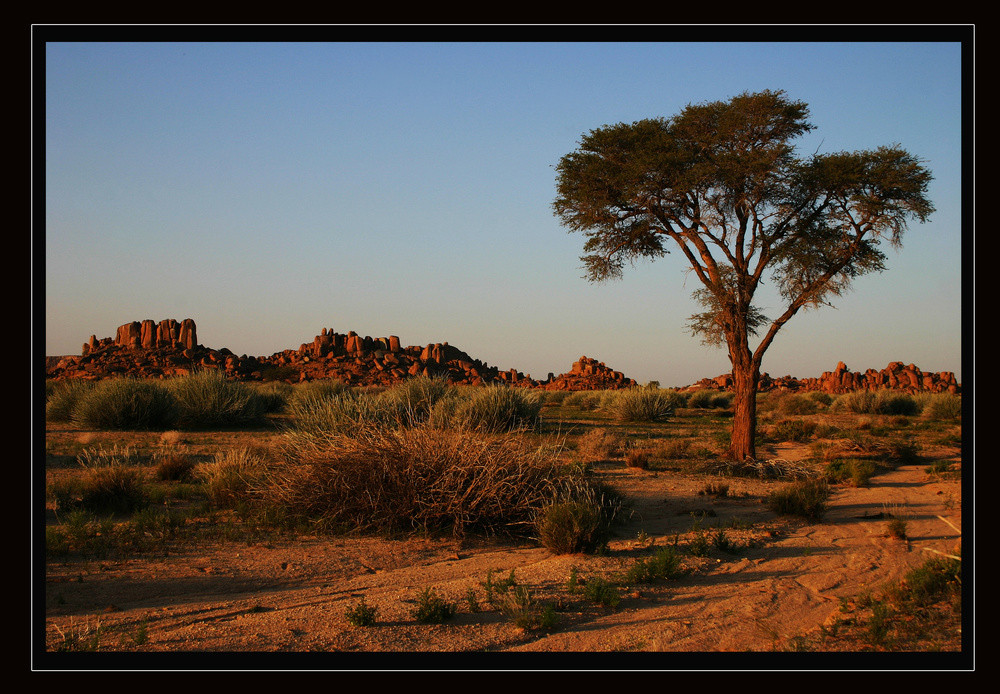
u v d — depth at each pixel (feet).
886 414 137.49
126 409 85.15
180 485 42.73
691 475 53.93
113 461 41.37
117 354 292.40
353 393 102.73
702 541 28.35
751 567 26.20
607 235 59.21
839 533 32.60
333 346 326.44
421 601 20.01
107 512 35.55
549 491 33.47
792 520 35.78
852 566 26.27
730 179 51.85
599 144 57.77
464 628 18.98
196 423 92.94
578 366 328.49
